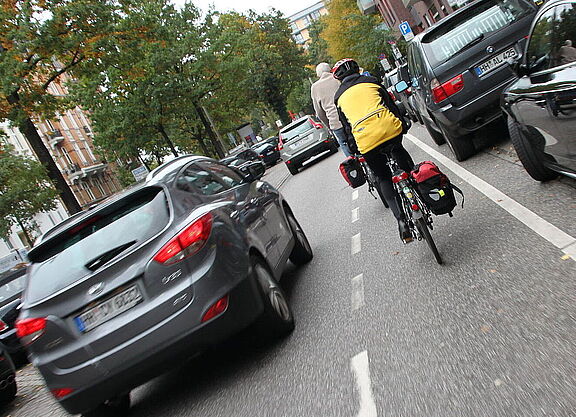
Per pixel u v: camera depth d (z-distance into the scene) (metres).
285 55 74.06
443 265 5.35
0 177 32.78
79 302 4.34
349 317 5.00
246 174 6.45
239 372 4.81
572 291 3.86
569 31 4.77
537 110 5.17
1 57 20.58
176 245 4.34
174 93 42.50
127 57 23.52
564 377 2.96
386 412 3.27
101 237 4.53
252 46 66.75
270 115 95.94
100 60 23.17
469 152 9.41
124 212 4.62
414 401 3.28
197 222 4.48
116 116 40.97
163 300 4.27
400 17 49.91
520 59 5.70
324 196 13.09
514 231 5.42
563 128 4.84
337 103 5.68
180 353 4.31
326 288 6.08
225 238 4.62
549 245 4.77
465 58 8.46
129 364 4.28
